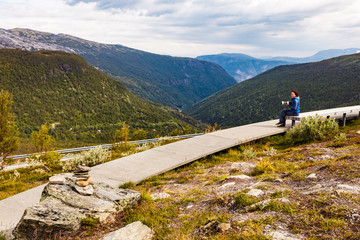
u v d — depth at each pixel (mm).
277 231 3105
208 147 10922
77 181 5188
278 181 5238
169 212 4703
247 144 11789
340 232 2809
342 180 4434
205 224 3797
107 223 4539
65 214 4301
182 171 8977
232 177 6195
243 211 3965
